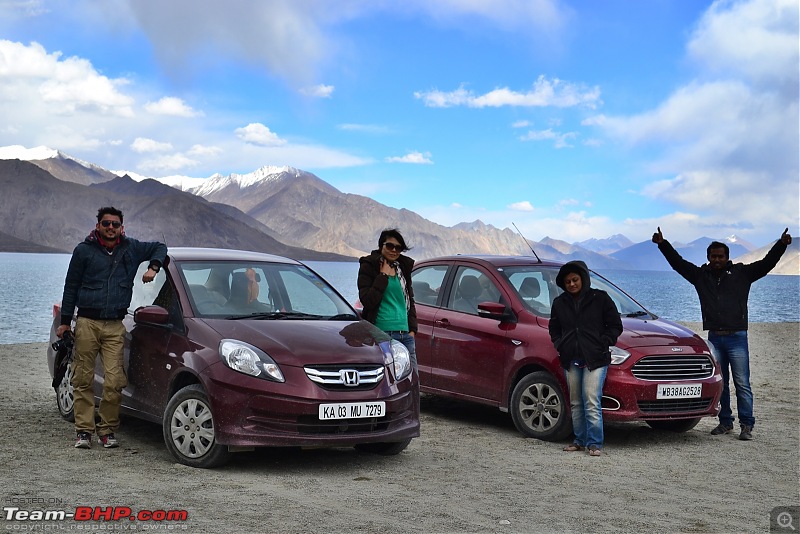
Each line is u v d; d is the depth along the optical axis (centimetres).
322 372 654
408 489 609
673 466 740
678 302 9944
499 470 695
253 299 755
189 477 621
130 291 738
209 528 475
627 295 990
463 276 969
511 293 909
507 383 879
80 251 721
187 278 750
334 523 498
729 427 927
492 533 493
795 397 1237
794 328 2845
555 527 514
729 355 909
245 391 641
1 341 3916
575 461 747
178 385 702
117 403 736
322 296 802
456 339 931
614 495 615
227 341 669
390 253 785
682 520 545
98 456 693
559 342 795
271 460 707
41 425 837
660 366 831
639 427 962
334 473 663
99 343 730
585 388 787
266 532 471
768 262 900
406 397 699
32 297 9275
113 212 724
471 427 919
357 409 657
